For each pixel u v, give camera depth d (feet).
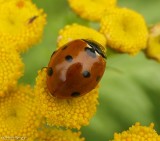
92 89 0.20
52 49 0.26
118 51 0.24
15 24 0.23
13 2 0.23
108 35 0.24
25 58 0.25
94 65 0.19
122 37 0.24
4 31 0.23
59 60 0.19
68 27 0.23
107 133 0.26
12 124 0.21
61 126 0.22
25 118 0.21
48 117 0.20
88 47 0.19
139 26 0.24
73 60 0.19
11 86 0.21
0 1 0.23
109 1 0.25
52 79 0.19
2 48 0.21
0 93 0.21
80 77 0.19
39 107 0.21
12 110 0.22
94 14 0.25
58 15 0.26
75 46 0.19
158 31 0.24
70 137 0.21
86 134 0.26
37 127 0.22
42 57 0.25
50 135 0.21
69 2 0.25
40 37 0.23
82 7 0.25
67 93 0.19
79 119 0.20
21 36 0.23
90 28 0.24
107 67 0.25
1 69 0.21
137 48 0.24
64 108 0.20
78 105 0.20
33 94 0.22
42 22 0.23
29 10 0.23
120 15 0.24
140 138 0.21
